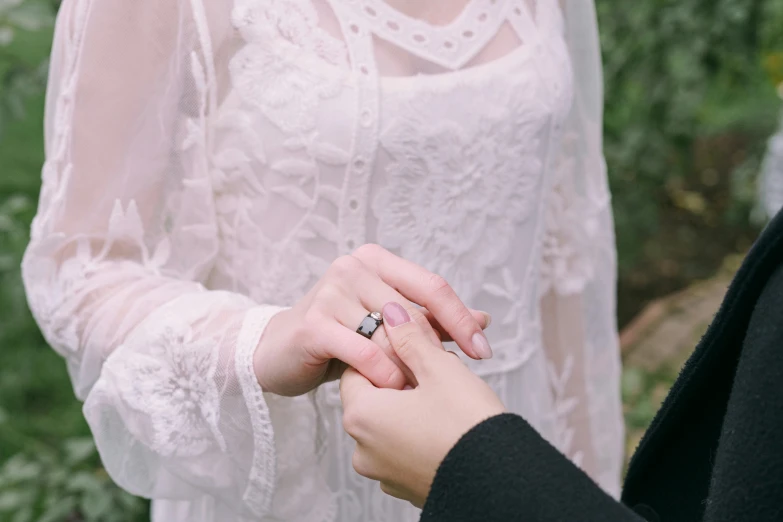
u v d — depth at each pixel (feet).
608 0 5.65
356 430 1.68
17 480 3.41
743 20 5.36
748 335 1.50
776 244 1.49
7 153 5.63
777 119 8.57
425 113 2.07
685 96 5.63
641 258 7.27
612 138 6.13
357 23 2.03
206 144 2.03
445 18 2.14
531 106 2.22
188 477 1.96
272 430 1.91
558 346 2.63
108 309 1.96
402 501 2.28
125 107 1.94
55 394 4.89
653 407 4.82
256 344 1.88
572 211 2.59
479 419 1.58
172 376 1.93
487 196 2.22
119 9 1.90
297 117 1.99
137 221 2.00
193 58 1.95
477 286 2.27
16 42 3.76
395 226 2.10
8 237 4.10
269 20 1.98
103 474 3.85
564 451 2.67
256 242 2.07
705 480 1.74
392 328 1.73
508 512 1.49
